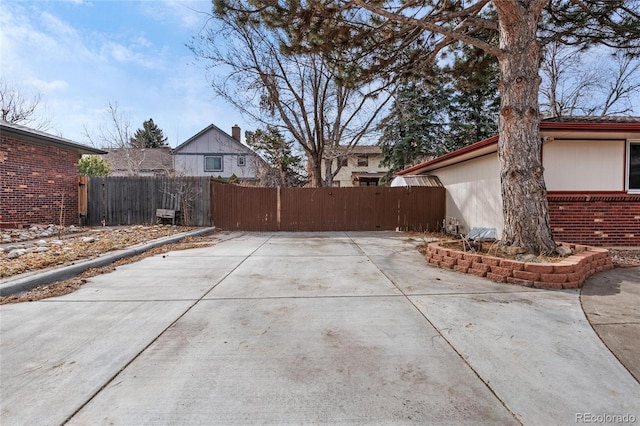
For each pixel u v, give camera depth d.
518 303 3.54
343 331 2.86
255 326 2.97
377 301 3.65
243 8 7.41
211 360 2.37
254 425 1.71
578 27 7.21
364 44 7.83
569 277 4.07
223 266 5.50
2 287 3.76
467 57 8.23
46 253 5.78
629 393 1.96
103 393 1.98
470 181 9.57
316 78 15.44
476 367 2.26
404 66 8.27
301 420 1.75
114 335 2.78
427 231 11.10
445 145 20.53
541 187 5.01
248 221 11.53
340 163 19.56
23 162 9.57
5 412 1.80
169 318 3.16
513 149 5.12
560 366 2.27
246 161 25.95
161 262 5.82
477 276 4.72
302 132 17.06
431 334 2.79
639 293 3.87
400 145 20.42
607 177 7.14
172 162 26.52
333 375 2.17
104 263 5.52
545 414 1.78
